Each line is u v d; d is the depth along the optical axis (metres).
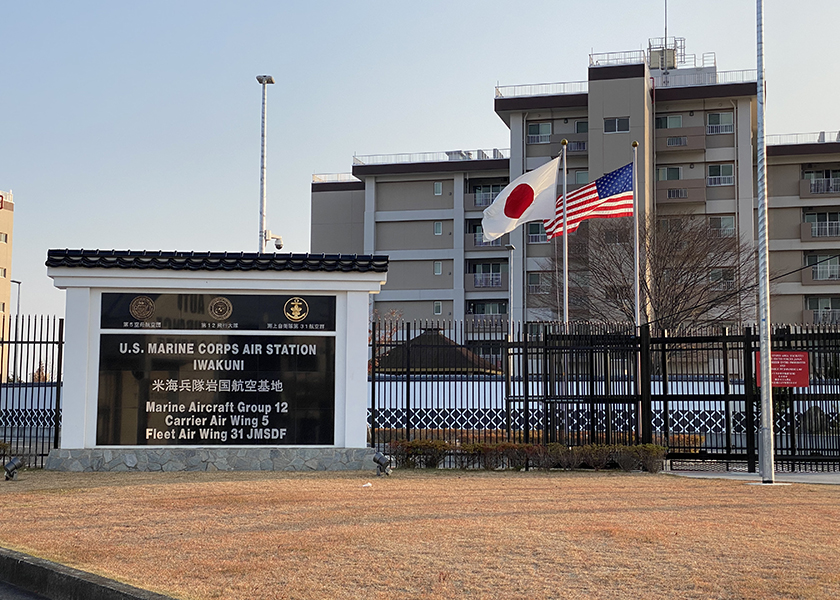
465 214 64.69
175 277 16.08
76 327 15.96
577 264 47.59
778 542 9.06
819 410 18.97
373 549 8.58
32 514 10.80
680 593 6.91
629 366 18.97
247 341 16.23
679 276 42.97
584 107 59.59
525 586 7.13
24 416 18.00
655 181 58.66
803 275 59.00
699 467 18.58
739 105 58.31
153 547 8.71
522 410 21.39
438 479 15.18
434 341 22.20
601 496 12.85
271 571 7.66
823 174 60.12
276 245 35.84
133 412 15.98
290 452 16.09
